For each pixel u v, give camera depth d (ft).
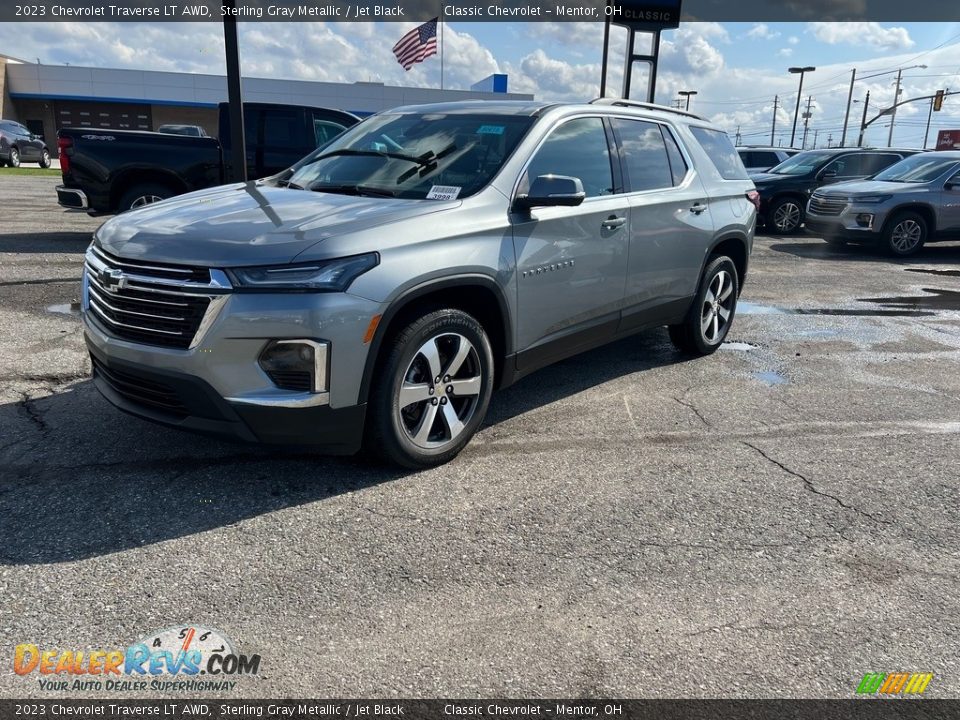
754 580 9.48
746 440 14.11
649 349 20.53
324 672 7.63
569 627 8.43
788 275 33.96
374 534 10.24
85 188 31.81
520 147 13.51
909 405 16.37
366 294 10.50
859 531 10.81
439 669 7.71
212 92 145.38
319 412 10.50
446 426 12.37
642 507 11.29
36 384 15.28
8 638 7.93
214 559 9.48
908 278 34.09
